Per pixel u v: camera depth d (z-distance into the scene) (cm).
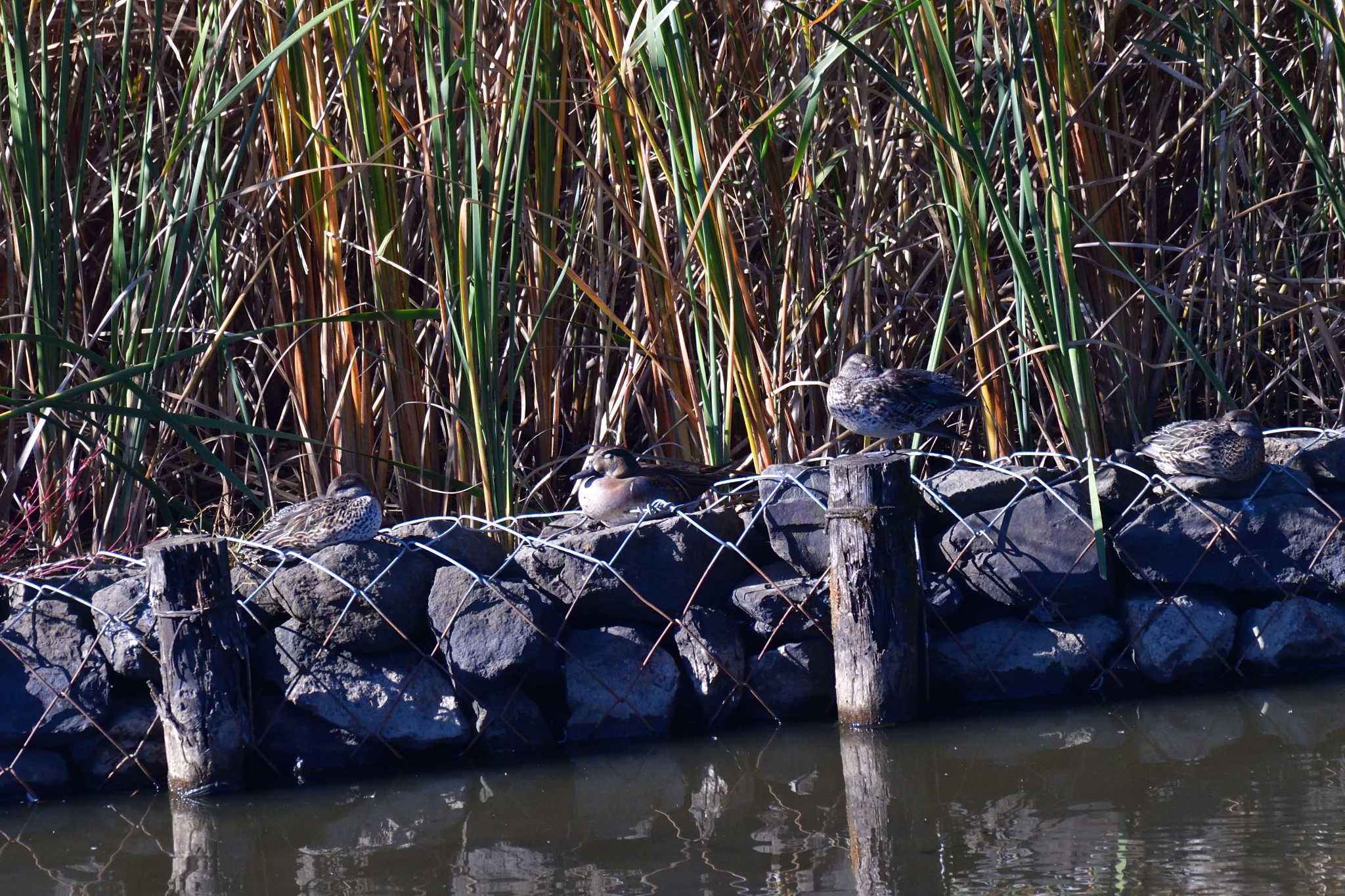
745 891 891
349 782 1134
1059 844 930
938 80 1321
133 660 1135
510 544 1284
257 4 1382
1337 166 1373
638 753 1167
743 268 1440
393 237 1391
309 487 1447
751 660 1222
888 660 1177
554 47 1387
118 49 1512
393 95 1441
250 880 954
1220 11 1445
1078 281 1434
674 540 1225
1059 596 1247
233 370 1377
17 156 1236
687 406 1412
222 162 1507
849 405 1273
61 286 1487
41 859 1003
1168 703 1211
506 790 1102
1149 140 1484
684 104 1287
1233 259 1538
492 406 1269
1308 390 1498
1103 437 1351
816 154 1437
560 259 1488
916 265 1580
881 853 938
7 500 1308
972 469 1330
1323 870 857
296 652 1167
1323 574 1245
